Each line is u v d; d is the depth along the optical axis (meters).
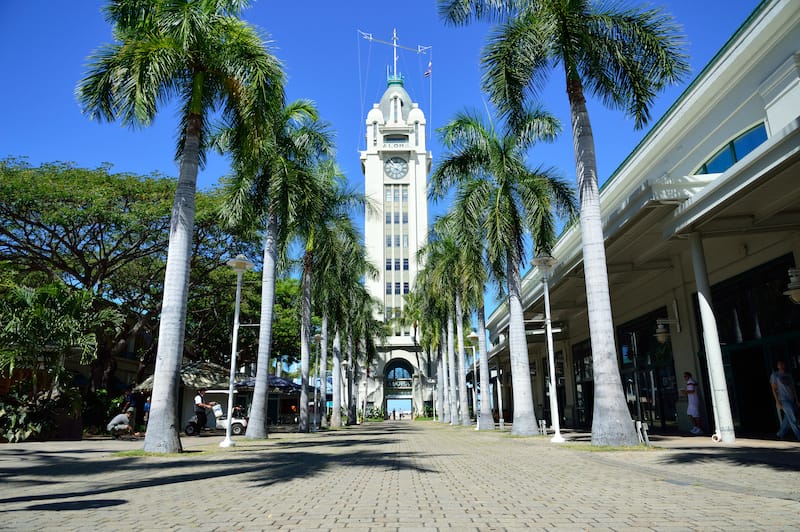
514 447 14.59
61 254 28.00
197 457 11.91
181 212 13.41
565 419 32.06
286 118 20.69
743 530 4.23
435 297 36.59
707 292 12.91
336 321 35.88
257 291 35.09
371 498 6.26
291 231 22.25
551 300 25.33
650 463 9.19
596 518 4.83
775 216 12.45
